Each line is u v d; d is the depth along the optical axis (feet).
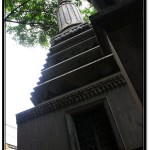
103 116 28.63
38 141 29.12
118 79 29.71
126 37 13.05
